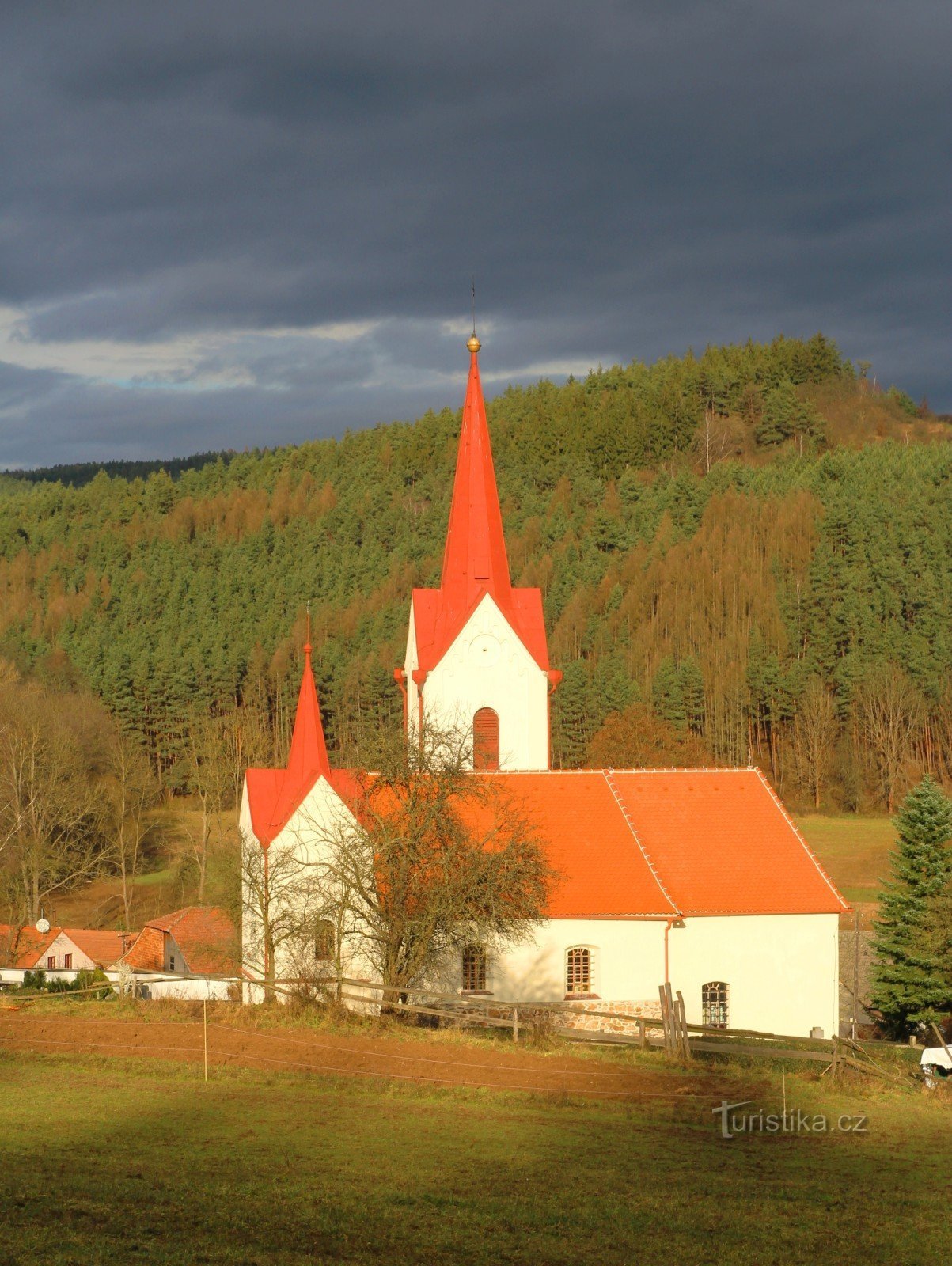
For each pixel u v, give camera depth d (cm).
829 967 5350
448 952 5200
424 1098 3456
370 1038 4075
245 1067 3672
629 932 5238
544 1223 2528
